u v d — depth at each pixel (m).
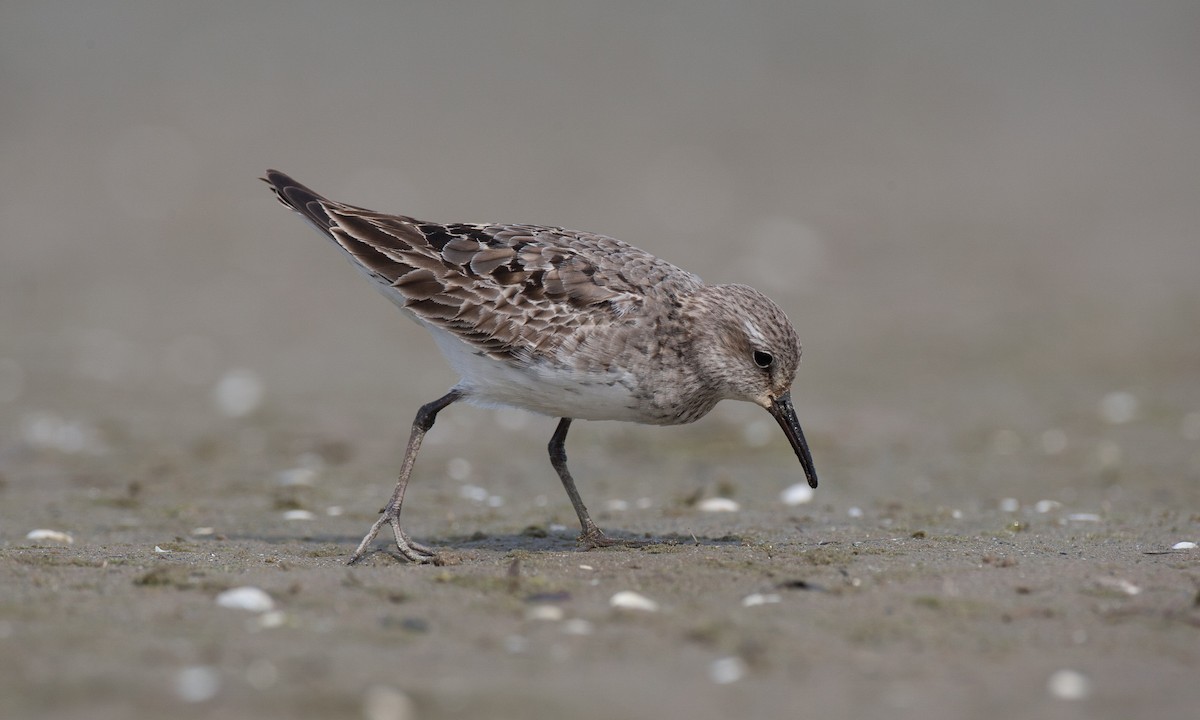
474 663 6.66
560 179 27.16
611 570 8.71
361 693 6.14
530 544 10.16
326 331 20.47
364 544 9.41
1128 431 15.36
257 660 6.59
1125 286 22.84
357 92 31.45
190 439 14.86
